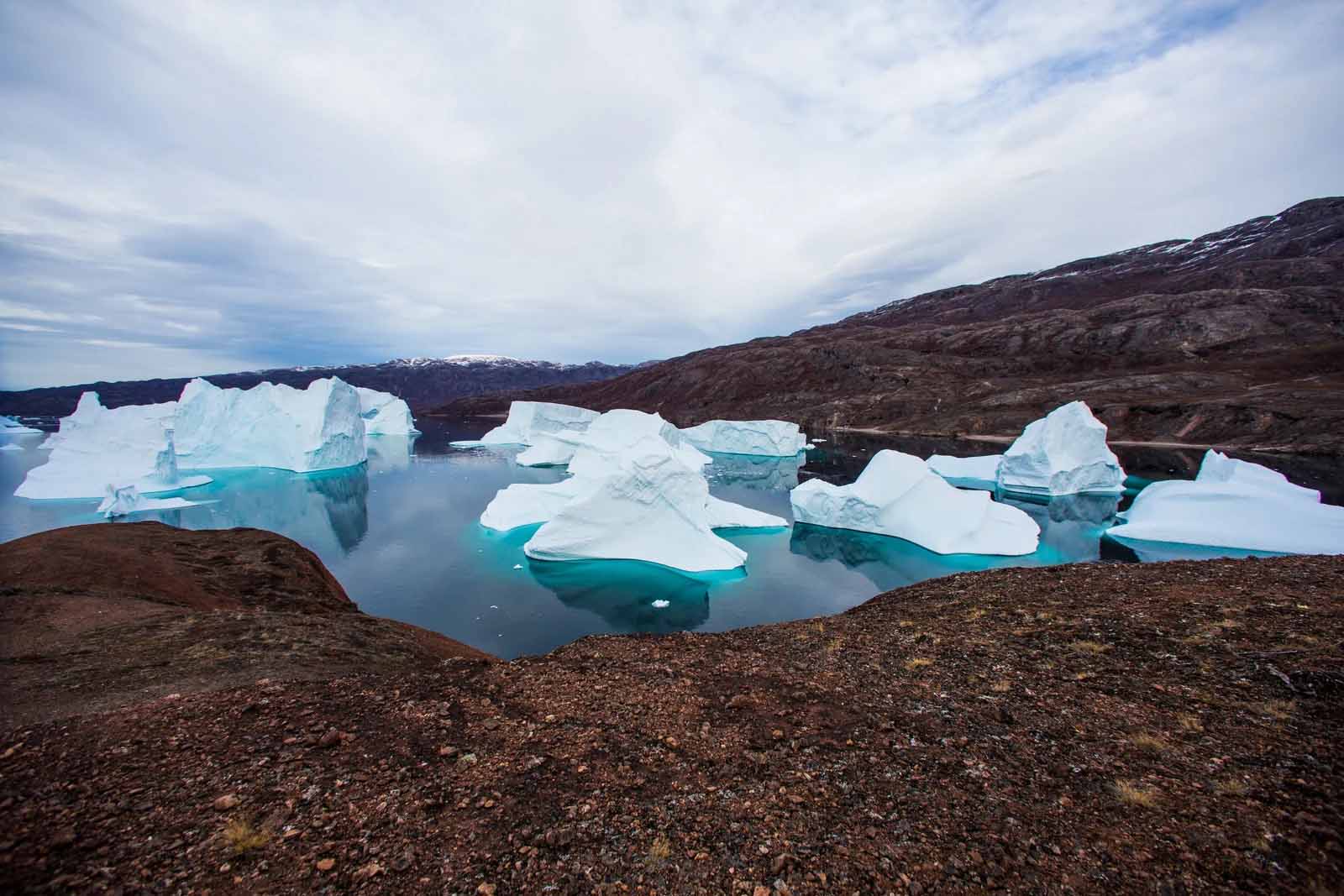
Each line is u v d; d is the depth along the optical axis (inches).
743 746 183.2
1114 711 198.4
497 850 132.6
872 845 134.6
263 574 505.7
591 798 153.9
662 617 617.0
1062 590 354.9
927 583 450.0
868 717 202.4
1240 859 121.8
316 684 223.6
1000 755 173.6
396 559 841.5
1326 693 188.7
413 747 177.2
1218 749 167.8
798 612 633.0
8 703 199.3
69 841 126.6
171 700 201.0
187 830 133.0
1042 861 127.0
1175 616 279.6
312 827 136.7
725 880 125.5
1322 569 335.6
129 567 437.7
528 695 220.2
